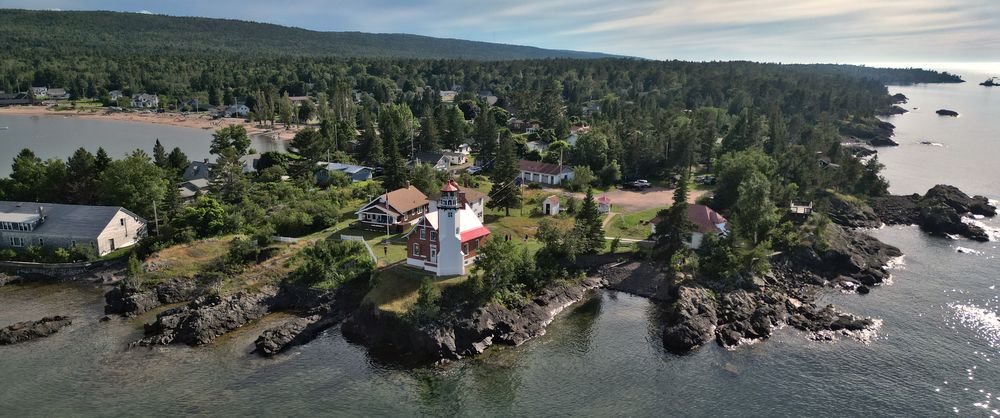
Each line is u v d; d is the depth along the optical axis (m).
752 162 125.94
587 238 96.25
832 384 63.59
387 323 72.00
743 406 59.84
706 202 126.88
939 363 67.62
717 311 79.94
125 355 67.56
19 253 95.81
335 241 96.62
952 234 118.31
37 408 57.44
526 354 69.94
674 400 60.78
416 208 110.62
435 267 82.69
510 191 117.00
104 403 58.47
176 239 96.19
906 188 157.50
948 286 90.38
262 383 62.59
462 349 69.88
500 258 77.56
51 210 100.81
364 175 148.62
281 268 87.44
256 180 139.38
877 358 68.75
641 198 136.75
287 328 72.12
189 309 77.25
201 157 197.12
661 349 71.06
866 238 108.31
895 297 86.31
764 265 88.75
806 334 74.69
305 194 123.56
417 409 58.91
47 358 66.75
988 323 77.50
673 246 94.19
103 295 85.62
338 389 61.91
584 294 87.00
